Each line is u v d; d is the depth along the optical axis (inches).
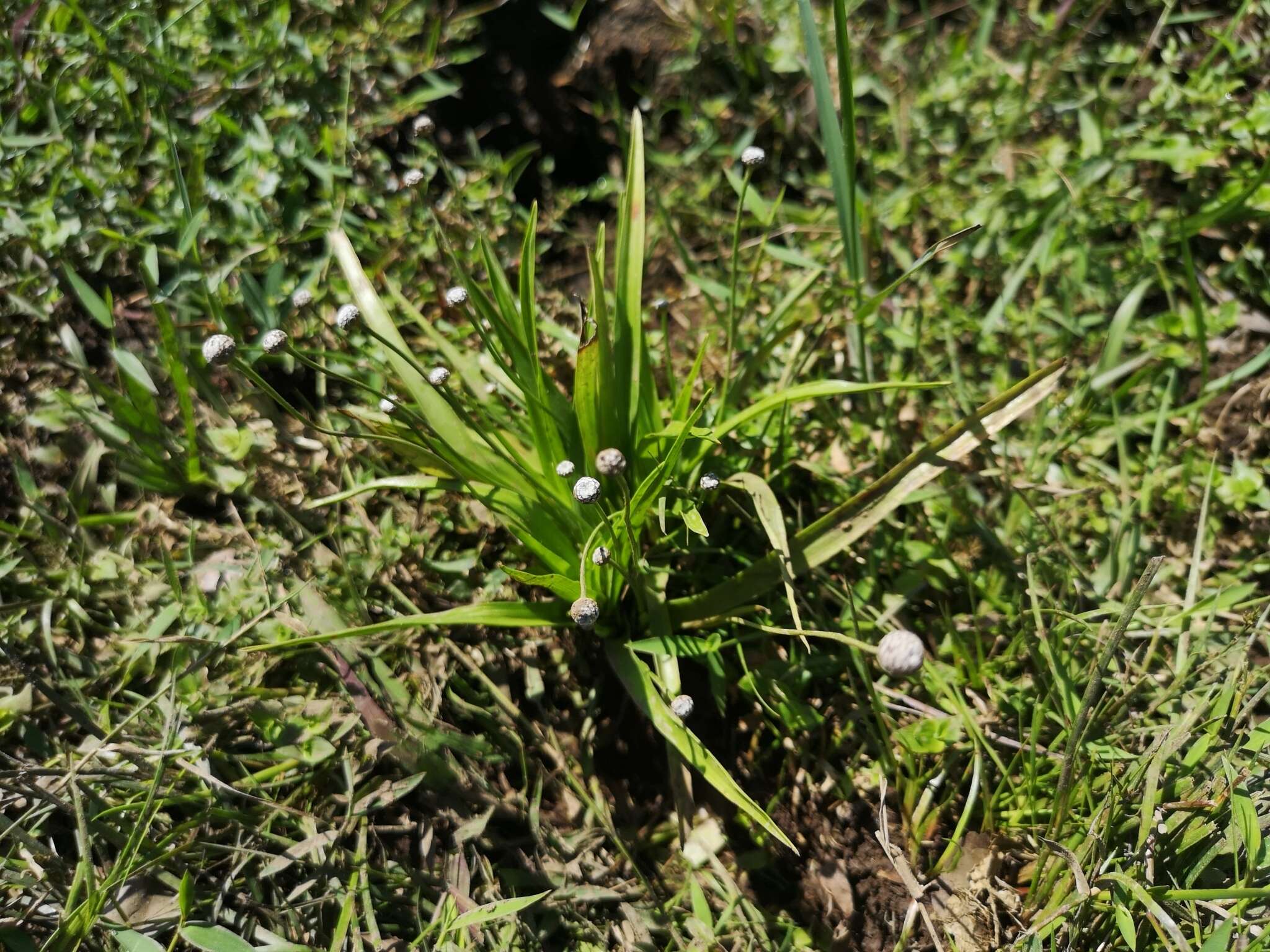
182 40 10.7
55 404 9.1
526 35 12.4
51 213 9.5
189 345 9.4
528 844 8.4
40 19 10.6
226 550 8.9
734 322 10.3
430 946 7.5
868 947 8.4
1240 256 10.5
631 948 7.9
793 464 9.8
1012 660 8.9
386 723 8.1
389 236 10.7
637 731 9.3
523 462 8.5
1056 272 10.8
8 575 8.4
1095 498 9.9
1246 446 10.0
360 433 8.2
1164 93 10.9
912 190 11.2
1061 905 7.5
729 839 8.8
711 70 12.5
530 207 12.3
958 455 8.1
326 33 11.3
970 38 12.5
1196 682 8.7
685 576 9.3
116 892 7.2
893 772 8.9
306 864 7.7
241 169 10.2
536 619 8.5
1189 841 7.3
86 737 8.1
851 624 9.2
